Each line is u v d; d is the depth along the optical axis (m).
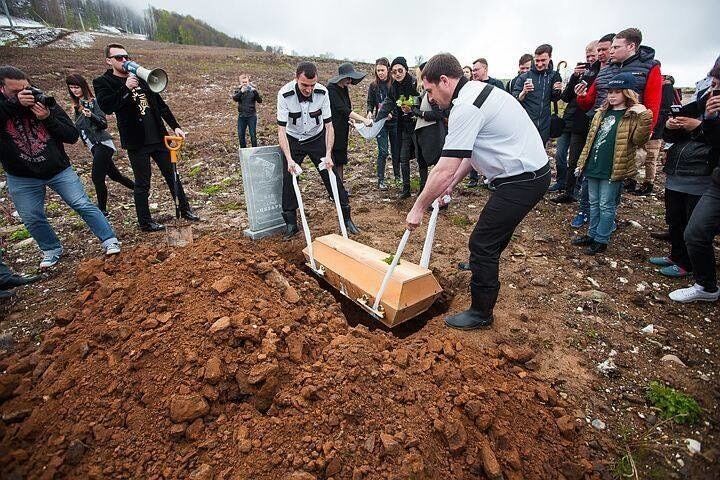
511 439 2.13
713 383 2.65
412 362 2.52
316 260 4.00
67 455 1.90
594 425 2.36
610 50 4.50
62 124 3.85
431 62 2.60
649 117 3.66
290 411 2.08
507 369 2.70
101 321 2.75
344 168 8.21
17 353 2.86
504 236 2.84
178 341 2.38
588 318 3.30
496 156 2.65
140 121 4.51
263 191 4.80
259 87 19.12
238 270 3.13
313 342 2.56
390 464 1.89
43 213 4.06
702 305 3.45
